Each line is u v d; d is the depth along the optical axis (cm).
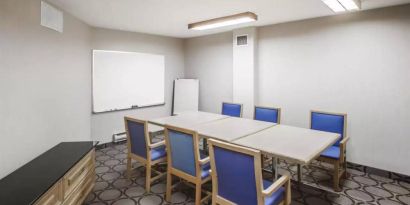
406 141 310
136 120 280
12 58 212
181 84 575
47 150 263
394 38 311
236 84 476
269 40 436
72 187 215
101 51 440
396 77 313
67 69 326
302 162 189
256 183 168
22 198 159
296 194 281
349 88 353
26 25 232
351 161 357
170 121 341
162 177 324
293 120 416
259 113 379
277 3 299
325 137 255
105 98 451
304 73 397
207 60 549
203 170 241
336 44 360
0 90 198
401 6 304
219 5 306
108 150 440
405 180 311
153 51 530
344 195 277
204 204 256
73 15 346
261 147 220
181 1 288
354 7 297
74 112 350
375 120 333
